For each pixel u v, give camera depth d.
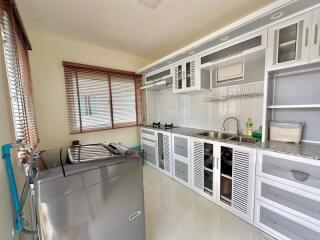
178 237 1.60
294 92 1.76
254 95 2.17
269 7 1.36
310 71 1.64
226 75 2.44
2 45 1.06
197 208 2.05
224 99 2.54
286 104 1.82
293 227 1.40
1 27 1.12
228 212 1.95
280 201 1.47
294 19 1.44
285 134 1.74
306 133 1.72
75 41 2.76
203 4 1.82
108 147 1.38
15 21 1.45
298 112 1.75
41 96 2.47
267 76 1.70
